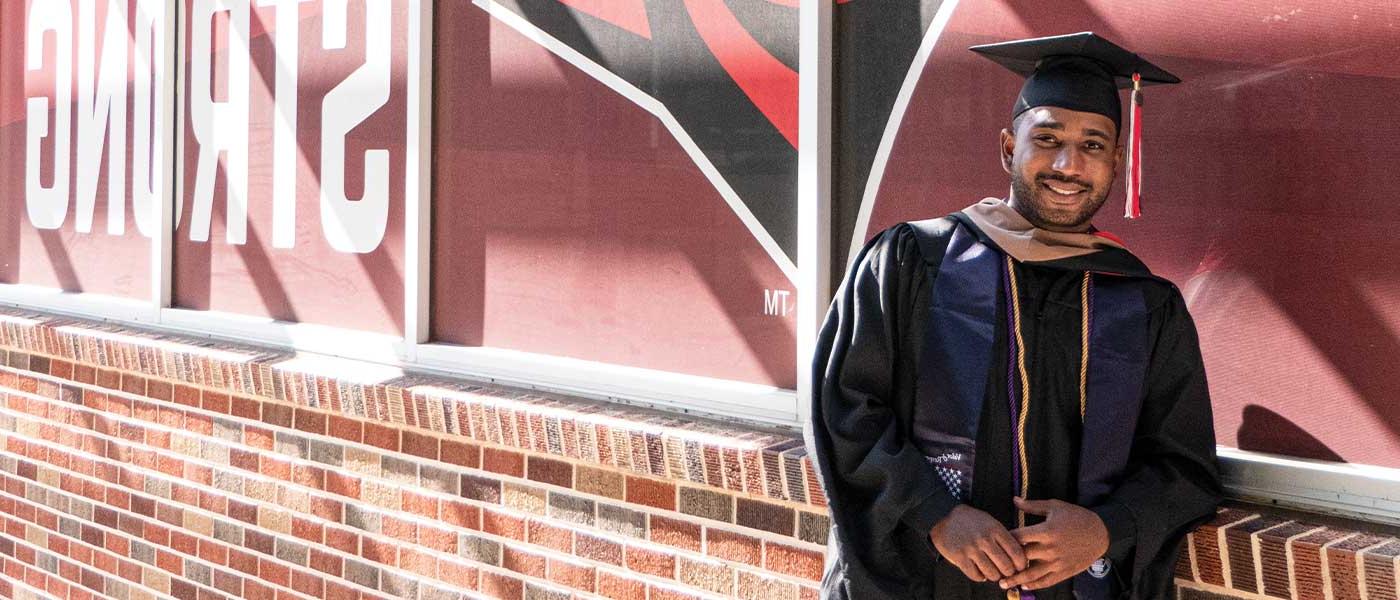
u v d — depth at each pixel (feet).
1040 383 8.48
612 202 13.00
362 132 15.21
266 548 15.90
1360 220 8.92
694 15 12.25
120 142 18.47
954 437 8.47
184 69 17.46
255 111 16.49
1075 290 8.54
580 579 12.85
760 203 11.85
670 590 12.14
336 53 15.46
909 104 10.94
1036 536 7.96
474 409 13.33
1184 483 8.54
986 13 10.50
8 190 20.52
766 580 11.43
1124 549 8.30
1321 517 9.03
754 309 11.95
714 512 11.78
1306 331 9.16
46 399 19.11
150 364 16.98
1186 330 8.62
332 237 15.65
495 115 13.96
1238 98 9.37
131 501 17.74
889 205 11.10
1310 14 9.05
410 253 14.57
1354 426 8.98
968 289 8.57
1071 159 8.33
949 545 8.12
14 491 19.81
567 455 12.64
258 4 16.38
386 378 14.46
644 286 12.78
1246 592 8.94
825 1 11.24
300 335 15.89
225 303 17.08
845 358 8.63
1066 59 8.55
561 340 13.51
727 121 12.06
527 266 13.76
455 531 13.91
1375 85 8.82
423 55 14.29
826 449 8.63
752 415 11.90
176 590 17.17
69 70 19.25
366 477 14.75
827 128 11.31
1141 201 9.39
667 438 11.76
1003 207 8.80
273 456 15.75
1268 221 9.29
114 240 18.70
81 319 18.94
